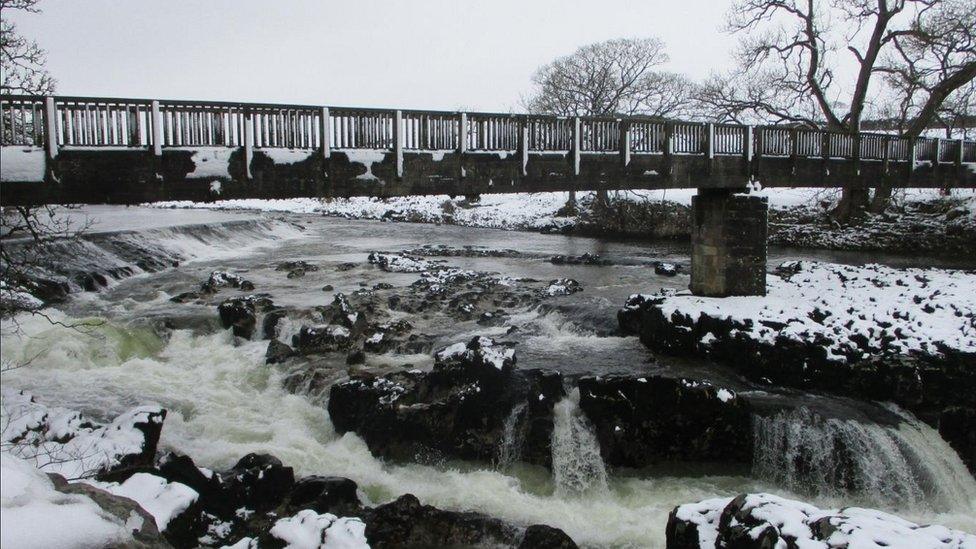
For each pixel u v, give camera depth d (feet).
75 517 20.79
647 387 52.37
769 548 27.20
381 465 51.90
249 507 43.73
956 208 134.51
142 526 23.73
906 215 141.08
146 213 173.27
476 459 52.60
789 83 139.95
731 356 60.44
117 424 46.80
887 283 79.92
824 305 66.95
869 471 49.47
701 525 30.78
